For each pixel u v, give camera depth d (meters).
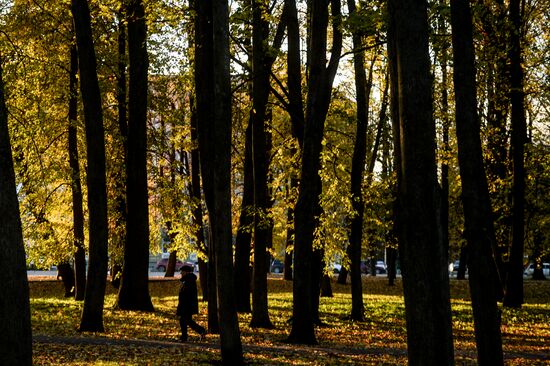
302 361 13.23
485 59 23.69
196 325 15.77
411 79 8.05
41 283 33.88
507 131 27.42
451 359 7.89
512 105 26.58
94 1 18.86
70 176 22.50
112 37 24.89
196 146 26.86
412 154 8.00
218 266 12.09
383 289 42.66
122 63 25.84
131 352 13.46
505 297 27.41
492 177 27.77
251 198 23.42
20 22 23.14
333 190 21.88
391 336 19.02
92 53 17.20
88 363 11.73
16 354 7.02
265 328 19.34
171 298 31.27
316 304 20.83
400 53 8.15
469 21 11.20
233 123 29.42
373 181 27.19
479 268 10.83
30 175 22.77
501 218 28.42
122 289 23.34
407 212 8.02
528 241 35.78
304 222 16.58
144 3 17.41
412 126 8.02
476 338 10.87
